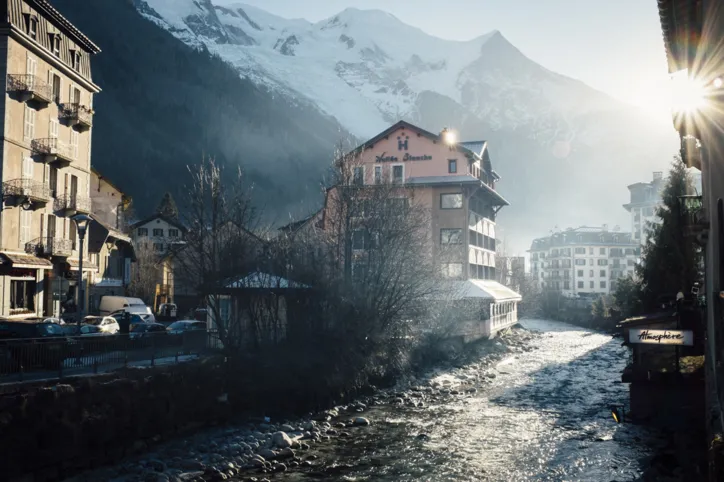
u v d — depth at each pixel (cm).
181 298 7425
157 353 2897
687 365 2981
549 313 13200
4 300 4144
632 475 2170
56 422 2003
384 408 3416
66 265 4900
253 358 3300
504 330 7550
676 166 4866
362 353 3984
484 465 2336
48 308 4694
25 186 4341
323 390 3362
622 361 5469
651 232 5306
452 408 3409
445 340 5388
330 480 2166
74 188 5150
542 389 4025
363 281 4131
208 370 2884
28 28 4422
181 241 8275
